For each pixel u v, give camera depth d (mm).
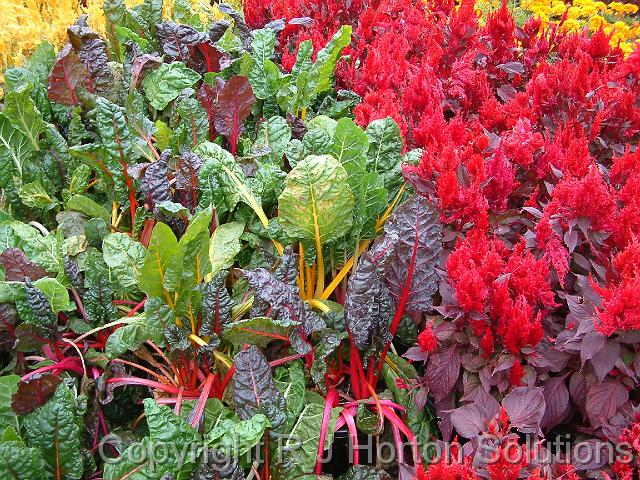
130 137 1502
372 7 2719
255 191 1478
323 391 1273
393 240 1245
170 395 1289
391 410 1254
